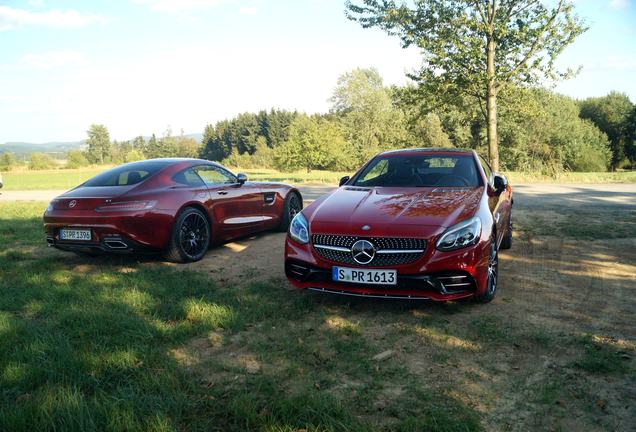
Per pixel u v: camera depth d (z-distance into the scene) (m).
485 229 3.84
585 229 7.26
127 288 4.47
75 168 99.19
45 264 5.61
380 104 47.78
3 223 9.11
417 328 3.49
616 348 3.09
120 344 3.13
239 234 6.64
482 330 3.40
